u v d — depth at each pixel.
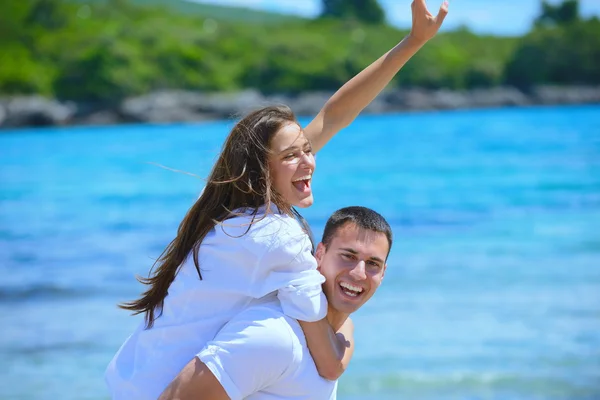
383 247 4.38
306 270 4.21
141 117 137.50
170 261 4.39
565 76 161.50
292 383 4.12
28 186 46.44
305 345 4.17
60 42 146.00
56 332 15.72
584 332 14.91
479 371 13.05
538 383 12.44
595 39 161.38
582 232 26.16
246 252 4.16
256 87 155.25
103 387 12.62
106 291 19.72
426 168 47.78
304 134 4.45
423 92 152.62
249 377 4.01
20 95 140.00
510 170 45.06
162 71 148.25
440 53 159.75
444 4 5.14
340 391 12.31
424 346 14.27
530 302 17.27
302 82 156.88
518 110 130.88
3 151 71.94
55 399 12.09
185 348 4.16
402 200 36.25
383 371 13.11
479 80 158.88
